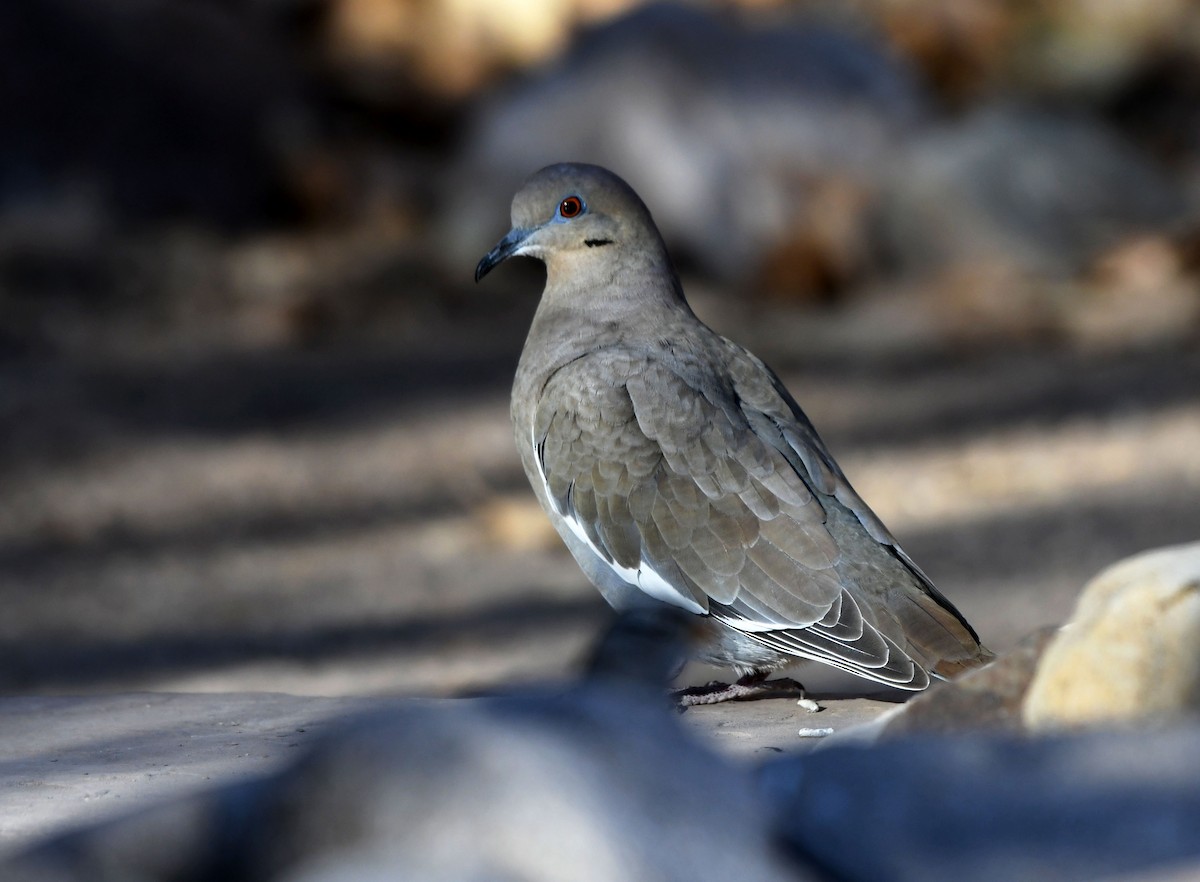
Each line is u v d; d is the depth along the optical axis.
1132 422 15.35
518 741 2.74
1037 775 3.58
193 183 22.39
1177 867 3.16
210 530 13.77
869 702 7.19
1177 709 4.47
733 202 20.83
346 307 20.16
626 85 21.20
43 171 21.72
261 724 6.52
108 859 2.95
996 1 26.33
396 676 10.11
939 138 21.75
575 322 8.35
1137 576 4.70
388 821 2.67
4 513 14.05
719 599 7.51
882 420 15.97
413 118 24.86
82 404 16.73
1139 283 19.97
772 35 22.02
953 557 12.12
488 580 12.62
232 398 17.11
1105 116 26.30
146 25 23.30
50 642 11.22
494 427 16.23
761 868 2.79
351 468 15.21
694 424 7.76
